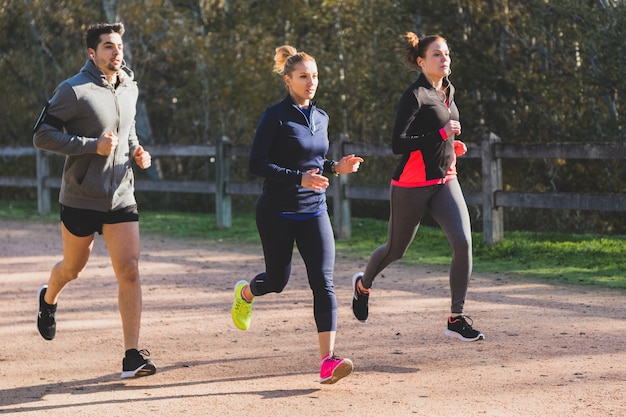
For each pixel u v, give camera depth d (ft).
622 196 37.14
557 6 49.73
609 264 35.58
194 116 70.59
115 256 21.47
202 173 69.62
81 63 73.56
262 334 25.57
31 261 42.24
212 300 31.24
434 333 24.98
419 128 23.32
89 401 19.40
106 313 29.45
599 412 17.46
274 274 21.72
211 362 22.57
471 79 52.39
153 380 21.04
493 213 40.52
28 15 74.69
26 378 21.48
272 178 20.34
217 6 72.79
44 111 20.99
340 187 46.47
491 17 52.70
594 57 49.26
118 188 21.53
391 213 24.12
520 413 17.56
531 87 50.90
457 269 23.41
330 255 20.65
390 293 31.53
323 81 60.59
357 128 62.23
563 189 52.90
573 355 22.04
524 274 34.65
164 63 72.64
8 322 28.35
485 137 40.45
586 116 50.78
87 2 73.46
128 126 21.86
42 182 64.13
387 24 58.13
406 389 19.57
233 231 51.13
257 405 18.72
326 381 19.74
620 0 49.01
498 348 22.98
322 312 20.10
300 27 67.92
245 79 64.64
